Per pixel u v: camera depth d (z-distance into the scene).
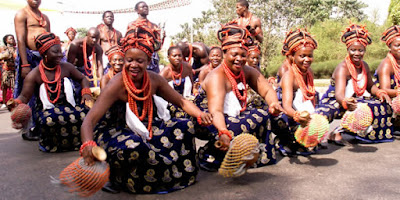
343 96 4.68
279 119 4.15
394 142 4.96
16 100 3.99
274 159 3.91
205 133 3.77
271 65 35.25
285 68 5.73
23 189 3.29
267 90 3.84
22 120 3.88
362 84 4.91
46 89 4.92
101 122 3.37
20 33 6.23
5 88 10.78
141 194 3.14
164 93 3.44
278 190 3.12
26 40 6.36
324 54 30.94
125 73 3.15
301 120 3.53
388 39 5.21
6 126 7.15
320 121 3.58
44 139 4.78
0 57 10.29
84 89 5.10
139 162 3.02
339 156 4.24
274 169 3.76
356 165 3.83
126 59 3.06
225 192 3.11
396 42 5.10
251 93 4.98
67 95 4.95
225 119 3.56
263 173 3.62
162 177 3.12
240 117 3.62
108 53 5.34
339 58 30.45
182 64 6.33
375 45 27.41
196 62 8.20
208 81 3.65
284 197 2.95
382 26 28.34
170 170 3.15
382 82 5.16
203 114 3.23
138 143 2.95
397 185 3.17
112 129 3.30
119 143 2.98
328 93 5.05
